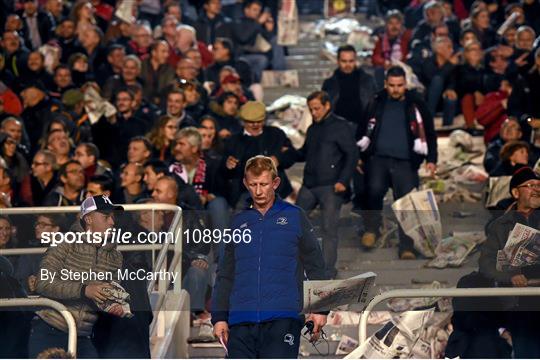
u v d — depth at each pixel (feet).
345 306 77.25
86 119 124.26
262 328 69.82
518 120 122.93
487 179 112.68
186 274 87.45
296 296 69.87
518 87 127.24
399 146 107.24
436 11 149.89
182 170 103.71
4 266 72.38
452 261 80.89
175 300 89.35
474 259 80.59
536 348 74.90
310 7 195.72
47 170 107.45
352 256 83.41
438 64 140.77
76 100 126.41
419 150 107.04
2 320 71.77
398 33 150.61
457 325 76.23
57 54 140.87
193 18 166.50
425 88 142.10
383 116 107.76
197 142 104.63
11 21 145.07
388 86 107.45
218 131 117.19
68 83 133.28
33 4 152.15
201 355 93.30
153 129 116.16
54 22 154.71
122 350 72.28
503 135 119.85
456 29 157.89
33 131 126.41
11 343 71.92
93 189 101.76
